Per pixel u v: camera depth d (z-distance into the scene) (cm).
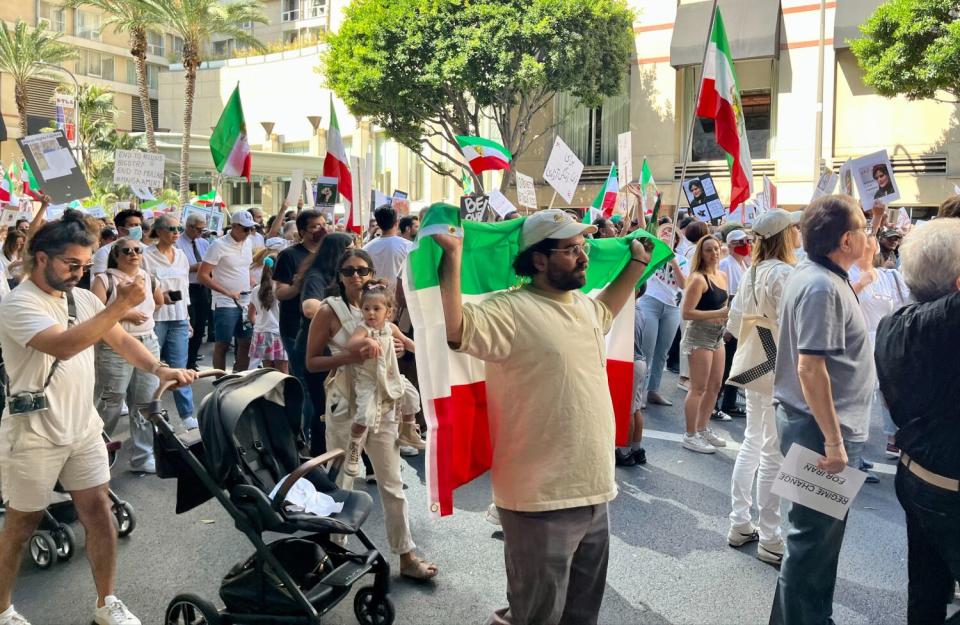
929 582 331
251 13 3309
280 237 1191
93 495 384
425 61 2330
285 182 3916
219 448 351
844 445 339
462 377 310
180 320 711
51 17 5056
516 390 297
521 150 2480
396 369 447
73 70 5184
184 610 375
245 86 4478
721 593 430
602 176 2711
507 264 328
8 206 1333
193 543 494
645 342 807
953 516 297
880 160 902
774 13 2412
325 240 572
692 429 682
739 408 823
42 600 421
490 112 2830
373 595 390
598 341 316
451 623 398
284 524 345
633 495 578
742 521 488
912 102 2298
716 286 666
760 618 404
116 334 384
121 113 5475
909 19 1931
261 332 784
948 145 2266
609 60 2412
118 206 1488
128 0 3058
